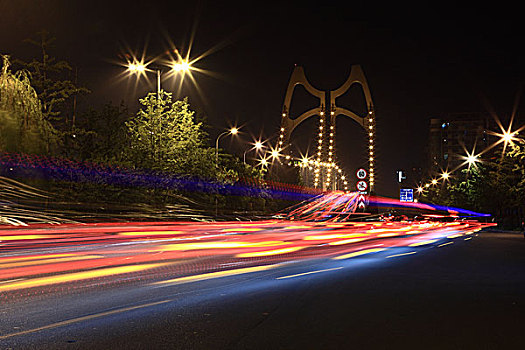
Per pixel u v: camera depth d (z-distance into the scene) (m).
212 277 12.79
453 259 19.09
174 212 50.31
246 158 97.56
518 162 60.59
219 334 7.14
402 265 16.64
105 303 9.20
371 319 8.26
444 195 135.12
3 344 6.48
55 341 6.64
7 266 14.33
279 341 6.81
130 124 48.47
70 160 39.69
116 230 32.56
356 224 66.88
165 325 7.62
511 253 22.28
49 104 39.56
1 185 33.66
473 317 8.49
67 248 20.44
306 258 18.55
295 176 122.00
